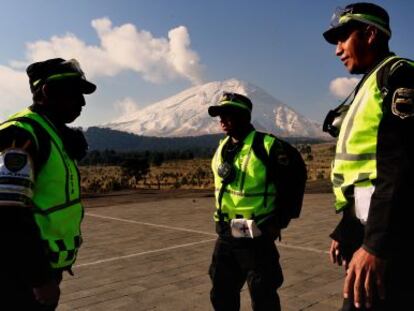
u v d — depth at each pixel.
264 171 3.24
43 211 2.17
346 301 1.91
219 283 3.40
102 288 5.55
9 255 1.98
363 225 1.99
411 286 1.74
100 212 13.70
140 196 20.44
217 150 3.61
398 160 1.66
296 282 5.61
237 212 3.29
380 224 1.66
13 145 2.04
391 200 1.64
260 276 3.21
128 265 6.73
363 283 1.71
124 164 57.28
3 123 2.20
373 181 1.88
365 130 1.89
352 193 2.00
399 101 1.69
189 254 7.44
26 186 2.00
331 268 6.30
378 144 1.74
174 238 8.96
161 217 12.20
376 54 2.04
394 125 1.69
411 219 1.66
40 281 2.00
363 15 2.02
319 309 4.63
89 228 10.48
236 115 3.37
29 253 1.98
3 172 1.98
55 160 2.21
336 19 2.14
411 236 1.68
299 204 3.30
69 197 2.28
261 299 3.20
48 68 2.33
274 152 3.23
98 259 7.16
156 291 5.40
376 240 1.66
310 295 5.09
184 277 6.00
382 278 1.68
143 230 10.05
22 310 2.08
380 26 2.02
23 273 2.05
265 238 3.25
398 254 1.71
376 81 1.86
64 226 2.25
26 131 2.10
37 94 2.35
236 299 3.43
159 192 24.39
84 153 2.53
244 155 3.32
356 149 1.94
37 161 2.14
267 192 3.25
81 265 6.75
